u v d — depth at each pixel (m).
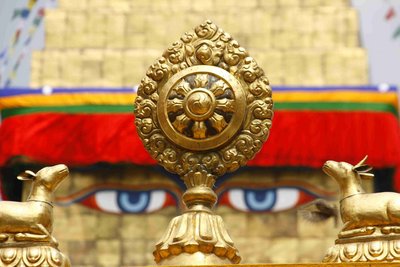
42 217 8.10
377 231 8.01
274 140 20.75
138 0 24.78
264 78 8.40
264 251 22.25
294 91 20.98
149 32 24.52
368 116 20.84
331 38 24.36
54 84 23.72
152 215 22.48
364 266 7.68
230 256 8.10
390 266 7.69
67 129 21.09
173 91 8.35
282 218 22.30
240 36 24.41
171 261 8.05
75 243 22.53
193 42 8.45
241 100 8.31
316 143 20.75
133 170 22.42
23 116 21.08
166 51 8.45
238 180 22.25
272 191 22.25
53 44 24.16
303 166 21.39
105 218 22.58
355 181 8.22
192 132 8.31
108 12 24.52
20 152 20.86
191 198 8.30
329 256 8.05
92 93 21.16
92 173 22.45
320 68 23.89
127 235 22.53
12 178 21.00
